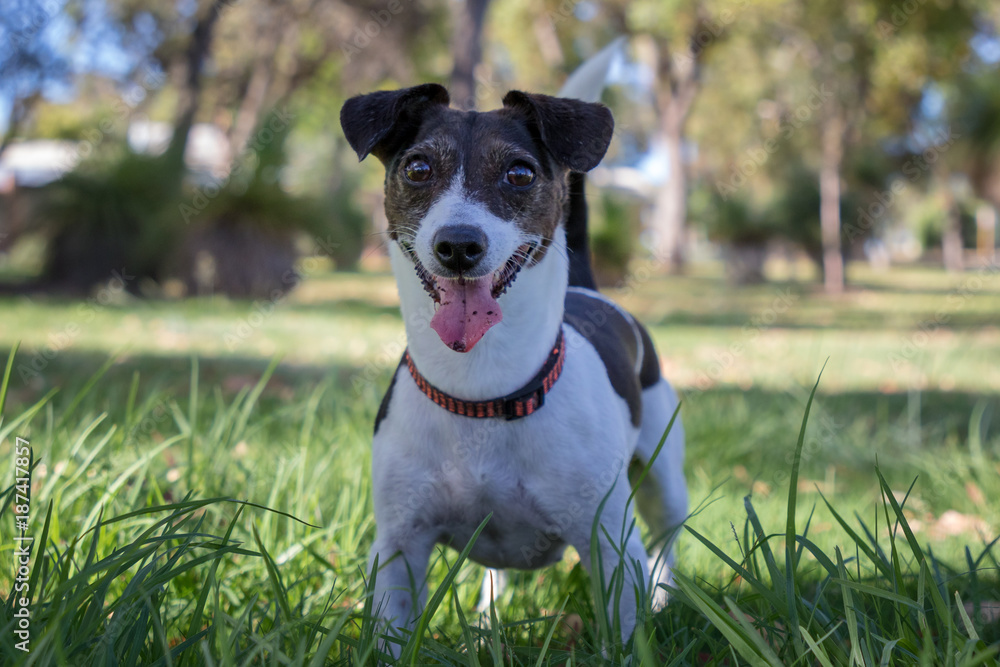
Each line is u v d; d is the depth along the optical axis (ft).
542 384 7.52
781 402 19.86
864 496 13.85
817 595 6.70
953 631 5.93
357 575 8.73
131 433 10.62
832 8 62.75
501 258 7.11
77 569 6.94
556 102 8.03
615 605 6.74
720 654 6.43
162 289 42.68
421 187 7.61
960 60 65.41
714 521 11.57
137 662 5.99
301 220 43.29
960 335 36.86
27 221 42.75
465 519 7.83
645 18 68.49
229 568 8.63
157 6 59.72
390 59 64.75
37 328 27.73
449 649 6.44
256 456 12.05
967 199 94.89
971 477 13.58
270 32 64.69
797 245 71.41
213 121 76.33
